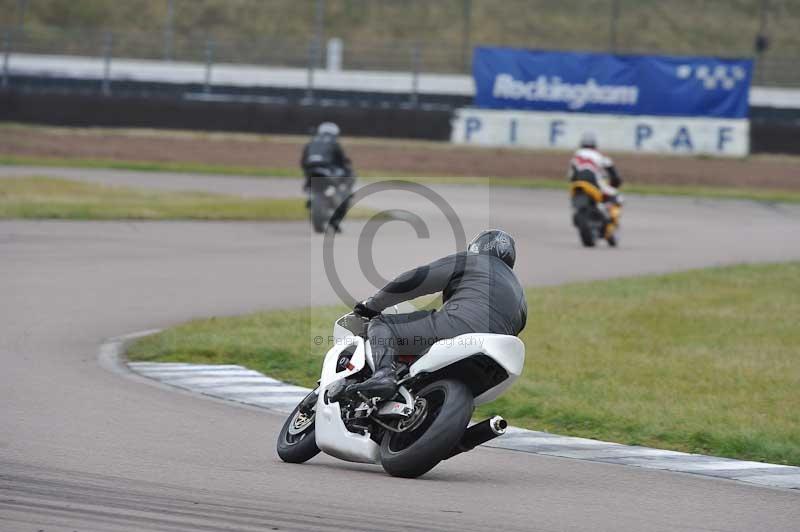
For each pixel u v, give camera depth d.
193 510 20.94
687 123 136.25
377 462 25.61
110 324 45.47
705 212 104.12
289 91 144.50
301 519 20.72
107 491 22.00
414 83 143.88
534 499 23.52
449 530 20.52
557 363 40.59
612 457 28.70
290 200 97.88
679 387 37.22
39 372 35.97
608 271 66.56
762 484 26.27
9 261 59.84
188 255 65.56
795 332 48.00
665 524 21.88
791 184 122.25
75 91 144.38
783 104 149.38
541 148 137.50
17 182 96.50
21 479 22.52
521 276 63.50
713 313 52.09
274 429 30.30
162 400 33.06
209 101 139.88
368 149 132.75
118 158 122.69
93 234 72.31
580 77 136.88
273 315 47.19
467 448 25.09
